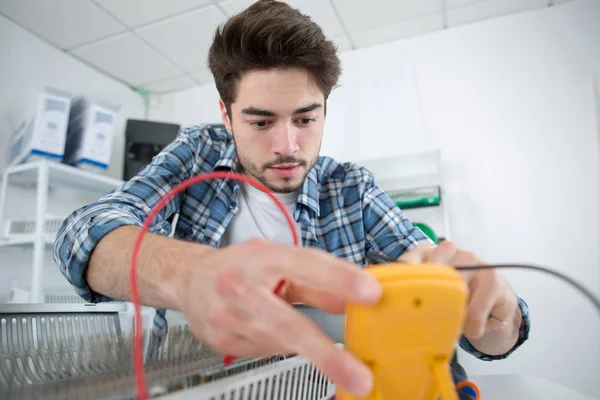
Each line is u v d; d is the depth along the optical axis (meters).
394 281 0.24
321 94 0.67
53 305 0.46
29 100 1.83
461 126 2.06
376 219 0.84
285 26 0.61
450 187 2.01
